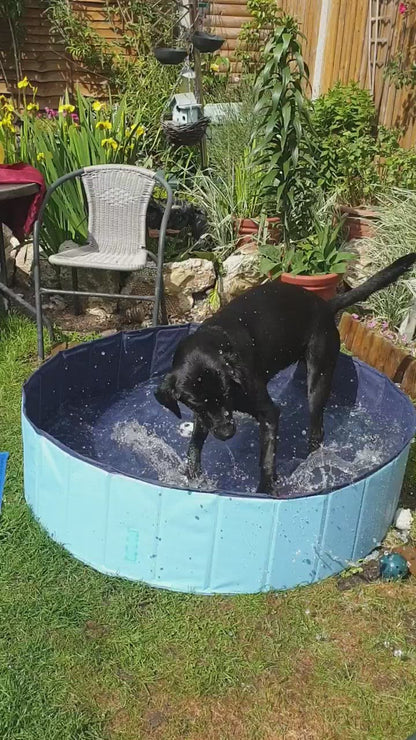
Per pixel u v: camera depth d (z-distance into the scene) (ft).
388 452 11.69
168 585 8.57
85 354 12.89
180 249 17.85
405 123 21.71
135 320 16.76
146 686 7.26
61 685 7.20
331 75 25.46
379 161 22.72
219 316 10.93
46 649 7.60
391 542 9.69
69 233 17.03
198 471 10.93
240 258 16.89
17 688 7.09
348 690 7.35
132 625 7.99
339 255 16.03
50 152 16.67
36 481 9.36
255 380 10.34
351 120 21.74
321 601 8.51
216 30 29.73
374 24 22.70
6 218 14.73
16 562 8.75
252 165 17.25
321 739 6.84
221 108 24.09
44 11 27.12
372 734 6.91
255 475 11.19
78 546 8.91
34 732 6.68
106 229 15.72
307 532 8.41
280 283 12.00
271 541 8.30
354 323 15.88
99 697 7.11
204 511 8.08
